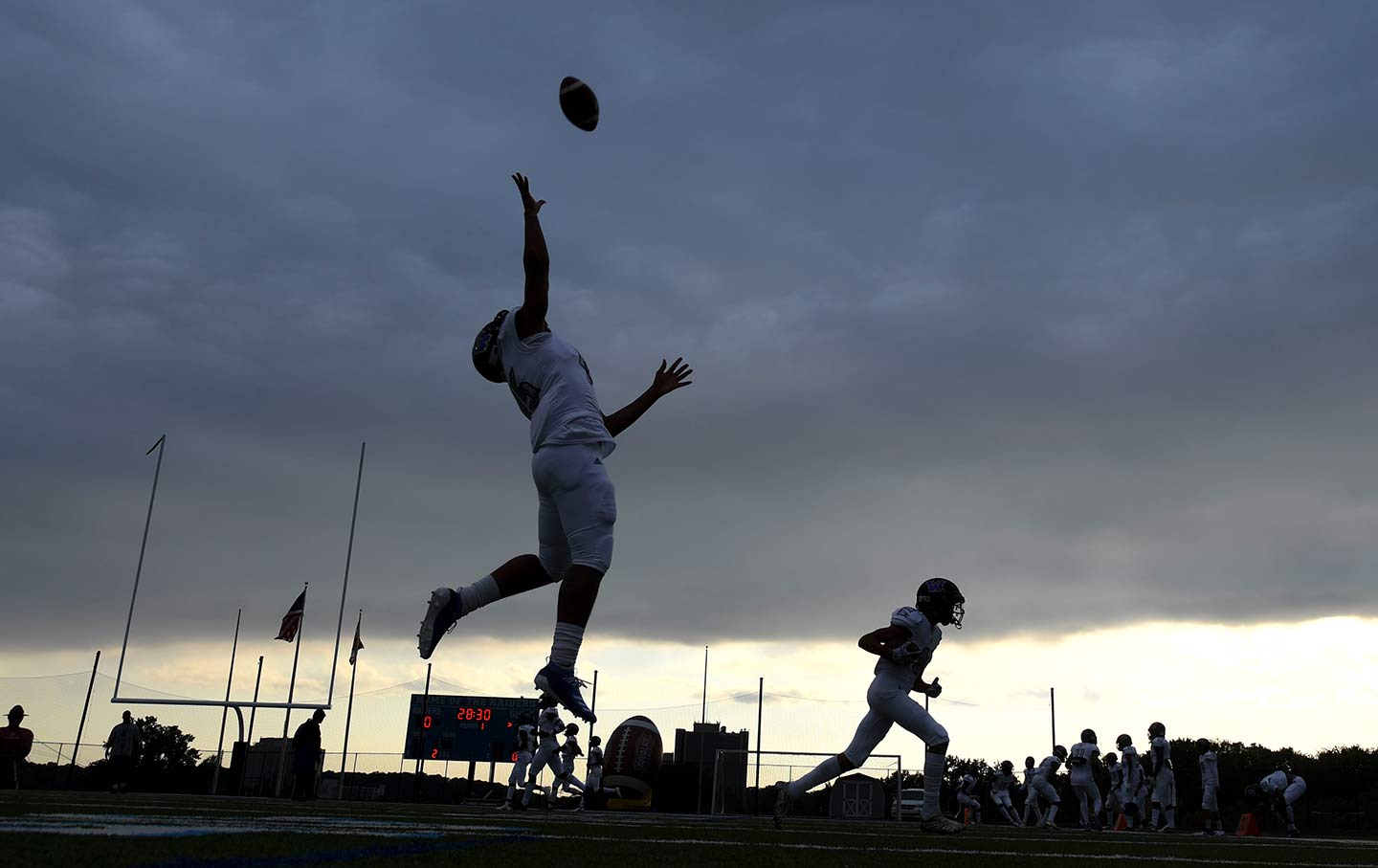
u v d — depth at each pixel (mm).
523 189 6164
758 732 36500
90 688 35344
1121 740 21250
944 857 4645
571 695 5555
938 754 9344
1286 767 50562
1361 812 40812
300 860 3041
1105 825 25391
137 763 31656
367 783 33875
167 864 2787
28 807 6039
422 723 34656
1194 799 49438
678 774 33375
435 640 5934
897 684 9273
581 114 6012
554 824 6512
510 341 6160
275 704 30547
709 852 4277
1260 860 5531
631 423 6609
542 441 5867
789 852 4539
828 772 9016
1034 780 24578
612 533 5832
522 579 6137
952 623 9297
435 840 4062
